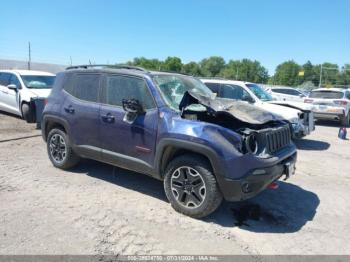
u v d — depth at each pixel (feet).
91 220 12.93
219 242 11.83
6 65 104.63
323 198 16.80
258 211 14.66
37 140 26.89
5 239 11.23
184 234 12.25
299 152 27.99
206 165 12.91
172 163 13.70
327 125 48.65
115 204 14.57
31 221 12.57
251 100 30.17
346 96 46.73
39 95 33.96
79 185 16.71
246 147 12.50
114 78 16.07
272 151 13.60
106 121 15.75
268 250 11.50
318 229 13.29
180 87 15.89
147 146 14.34
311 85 215.31
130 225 12.70
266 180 12.73
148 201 15.08
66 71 18.70
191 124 13.12
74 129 17.38
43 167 19.40
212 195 12.80
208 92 17.11
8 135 28.27
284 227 13.32
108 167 19.86
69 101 17.74
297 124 27.22
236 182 12.23
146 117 14.37
